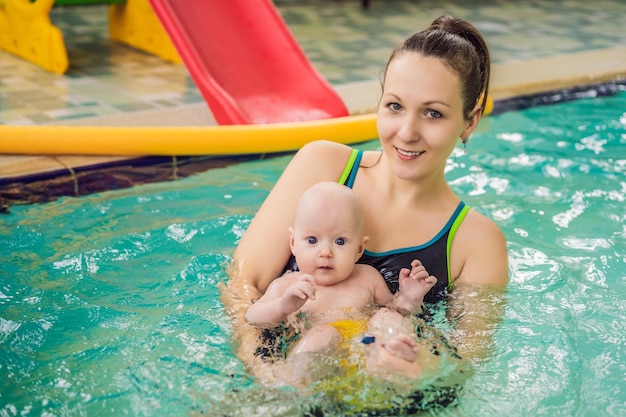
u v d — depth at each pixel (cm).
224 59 420
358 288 195
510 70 522
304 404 161
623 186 333
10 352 189
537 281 236
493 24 709
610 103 471
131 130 344
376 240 204
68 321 205
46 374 180
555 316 212
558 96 475
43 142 335
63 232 273
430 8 802
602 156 373
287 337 181
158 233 271
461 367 178
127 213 294
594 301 223
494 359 185
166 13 398
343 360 170
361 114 423
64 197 315
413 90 180
